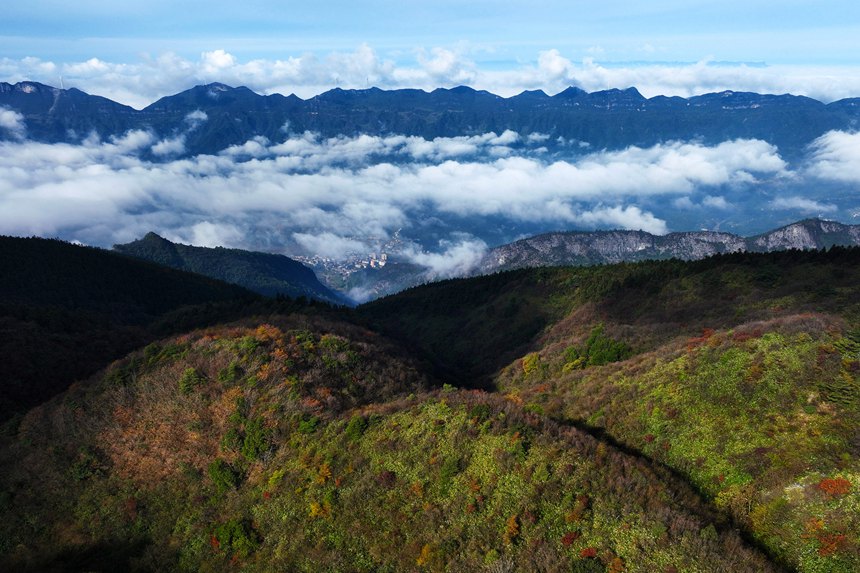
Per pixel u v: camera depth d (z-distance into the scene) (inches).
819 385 1860.2
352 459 1937.7
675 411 2016.5
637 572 1322.6
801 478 1541.6
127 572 1796.3
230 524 1819.6
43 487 2094.0
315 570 1627.7
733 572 1268.5
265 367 2440.9
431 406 2112.5
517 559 1444.4
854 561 1298.0
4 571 1809.8
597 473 1643.7
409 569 1531.7
